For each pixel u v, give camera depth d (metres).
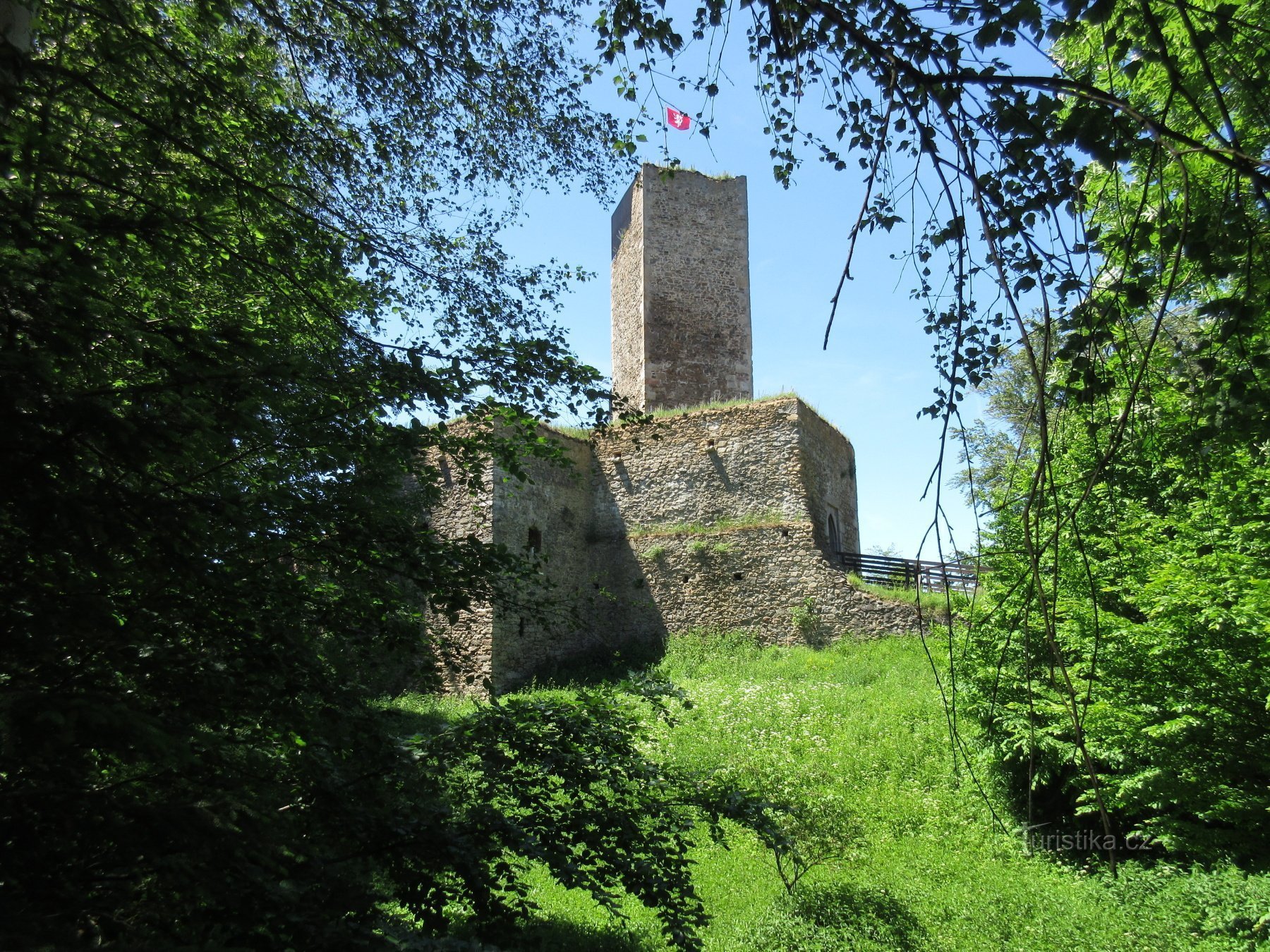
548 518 19.28
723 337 24.92
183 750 2.93
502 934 4.71
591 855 5.05
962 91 2.77
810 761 11.40
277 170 5.40
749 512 19.02
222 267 5.07
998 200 3.01
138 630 3.37
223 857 3.11
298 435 4.55
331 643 4.73
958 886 8.23
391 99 6.02
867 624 17.02
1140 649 7.83
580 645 19.27
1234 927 6.75
